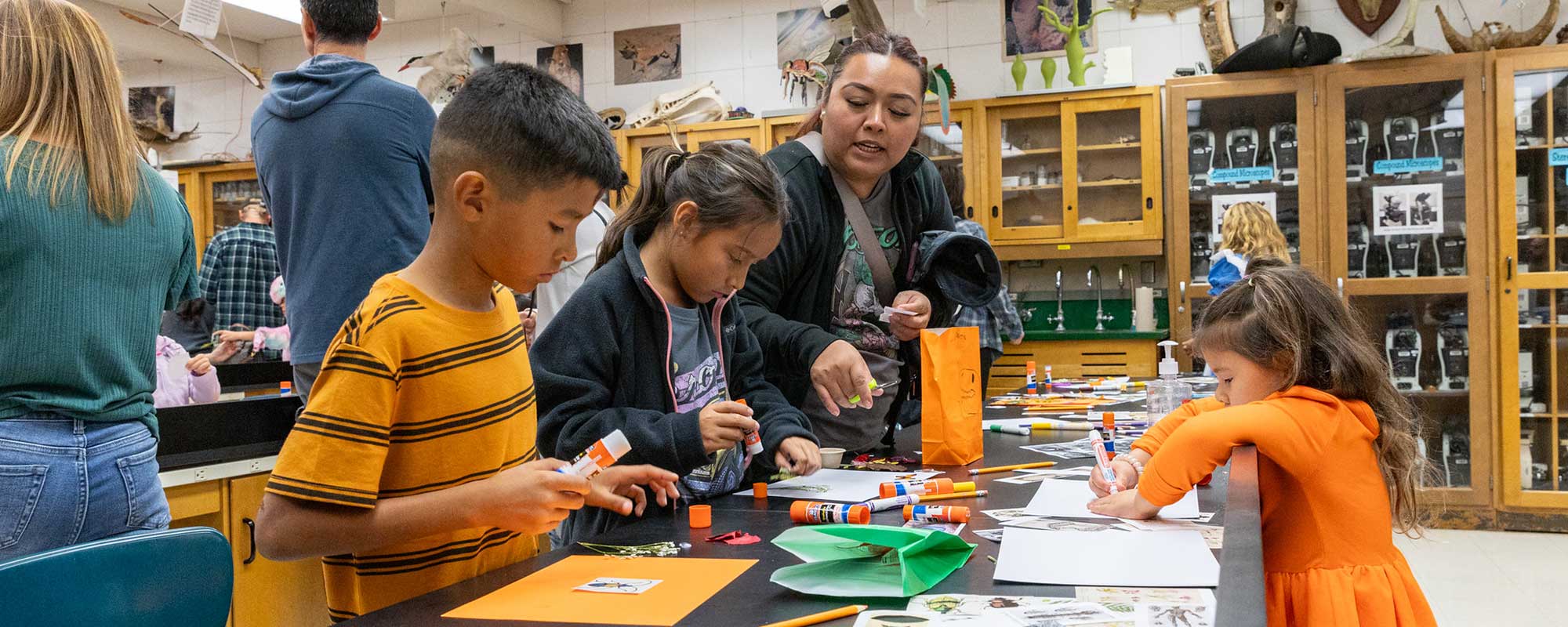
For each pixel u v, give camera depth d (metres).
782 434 1.42
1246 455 1.25
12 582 0.80
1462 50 4.69
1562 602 3.43
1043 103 5.33
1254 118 5.06
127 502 1.60
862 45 1.86
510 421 1.13
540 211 1.00
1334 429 1.36
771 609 0.82
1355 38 5.13
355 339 0.97
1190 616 0.76
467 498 0.95
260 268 4.66
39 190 1.49
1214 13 5.21
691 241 1.39
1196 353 1.67
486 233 1.02
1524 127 4.57
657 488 1.11
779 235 1.43
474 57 6.39
